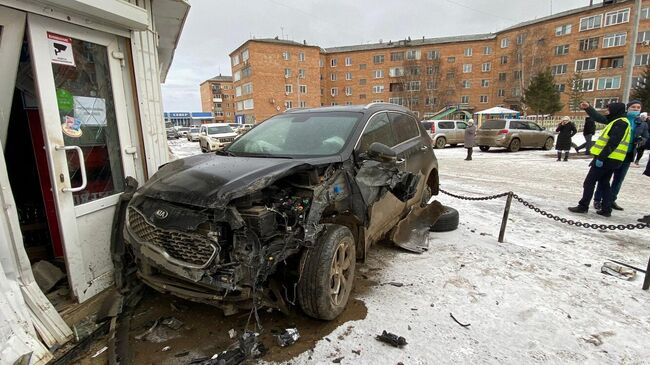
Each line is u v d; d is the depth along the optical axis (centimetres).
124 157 364
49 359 235
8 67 259
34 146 341
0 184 237
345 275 307
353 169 322
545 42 5069
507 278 366
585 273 380
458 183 908
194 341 266
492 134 1694
